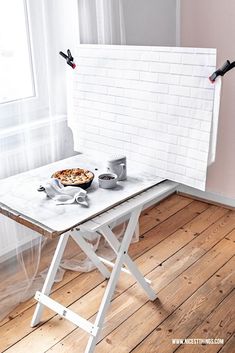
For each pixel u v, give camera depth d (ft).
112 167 6.51
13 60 7.38
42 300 7.03
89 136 7.60
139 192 6.29
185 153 6.32
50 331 7.19
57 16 7.82
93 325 6.47
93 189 6.39
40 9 7.51
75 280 8.41
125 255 6.82
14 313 7.64
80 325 6.56
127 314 7.47
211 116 5.91
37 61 7.72
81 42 8.46
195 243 9.50
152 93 6.45
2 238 8.01
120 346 6.82
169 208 11.05
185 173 6.40
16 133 7.73
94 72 7.12
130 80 6.66
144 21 9.64
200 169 6.20
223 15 9.71
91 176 6.48
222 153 10.68
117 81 6.84
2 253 8.08
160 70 6.27
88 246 7.93
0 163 7.66
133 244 9.52
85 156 7.66
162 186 6.66
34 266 8.32
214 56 5.69
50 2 7.66
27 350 6.83
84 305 7.73
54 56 7.97
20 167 7.98
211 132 6.04
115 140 7.20
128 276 8.44
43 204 6.00
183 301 7.75
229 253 9.11
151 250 9.29
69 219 5.61
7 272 8.20
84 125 7.62
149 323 7.27
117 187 6.43
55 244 8.98
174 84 6.17
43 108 8.06
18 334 7.16
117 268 6.72
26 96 7.72
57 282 8.36
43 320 7.43
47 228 5.45
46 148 8.33
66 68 8.09
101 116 7.27
